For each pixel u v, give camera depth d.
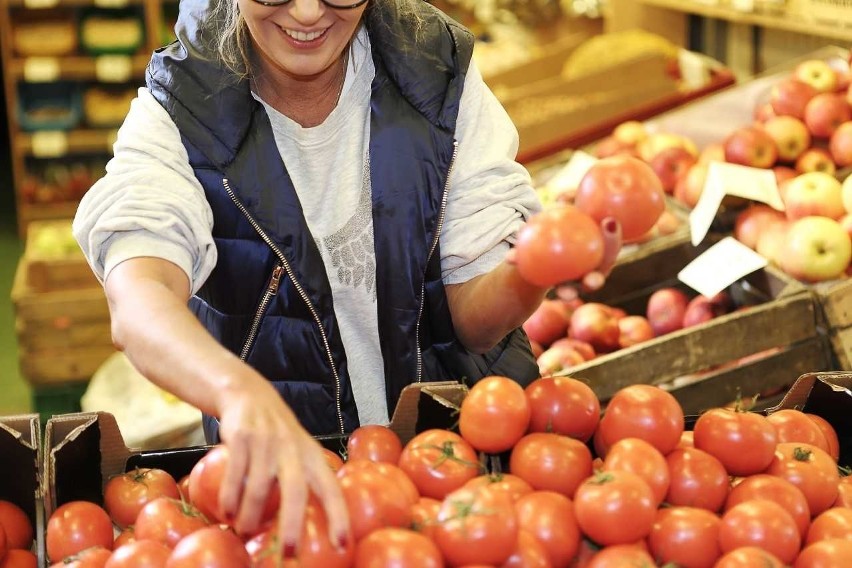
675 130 3.57
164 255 1.54
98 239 1.55
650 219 1.35
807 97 3.26
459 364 1.90
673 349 2.46
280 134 1.79
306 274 1.78
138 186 1.61
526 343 2.01
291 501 1.06
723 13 3.97
